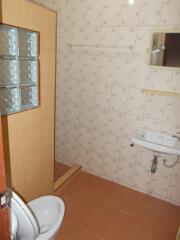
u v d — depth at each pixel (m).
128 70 2.11
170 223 2.03
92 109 2.44
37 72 1.63
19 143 1.61
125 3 1.95
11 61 1.42
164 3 1.81
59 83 2.57
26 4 1.41
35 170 1.87
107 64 2.20
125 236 1.86
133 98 2.16
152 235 1.89
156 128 2.13
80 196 2.31
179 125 2.01
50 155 2.05
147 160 2.28
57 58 2.48
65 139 2.78
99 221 2.00
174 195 2.25
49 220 1.61
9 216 0.86
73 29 2.28
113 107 2.30
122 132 2.33
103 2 2.05
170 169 2.19
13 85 1.47
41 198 1.67
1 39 1.31
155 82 2.02
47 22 1.62
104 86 2.29
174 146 1.99
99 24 2.13
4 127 1.45
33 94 1.68
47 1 2.35
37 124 1.76
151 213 2.14
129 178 2.46
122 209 2.17
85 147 2.65
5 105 1.45
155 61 1.96
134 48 2.02
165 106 2.03
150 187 2.36
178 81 1.92
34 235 1.26
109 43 2.13
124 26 2.02
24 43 1.49
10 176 1.59
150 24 1.90
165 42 1.88
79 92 2.46
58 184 2.38
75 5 2.20
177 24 1.81
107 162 2.54
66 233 1.86
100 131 2.47
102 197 2.32
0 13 1.25
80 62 2.35
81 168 2.77
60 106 2.66
